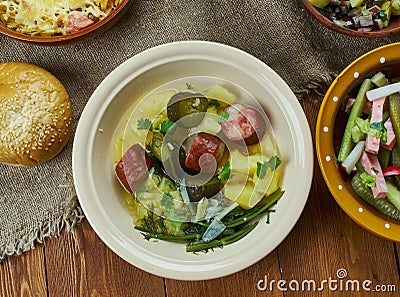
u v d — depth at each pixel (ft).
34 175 2.27
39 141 2.15
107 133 2.15
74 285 2.29
